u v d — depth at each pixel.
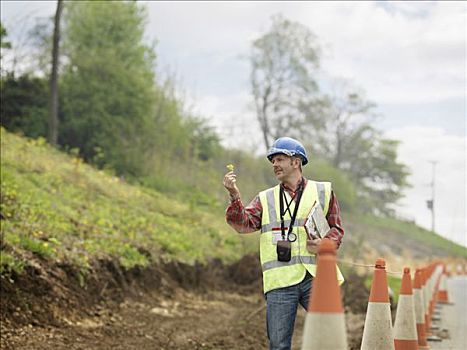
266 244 5.62
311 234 5.55
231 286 19.55
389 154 80.44
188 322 12.63
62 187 21.02
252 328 12.37
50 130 32.84
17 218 13.98
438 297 19.09
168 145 39.31
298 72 62.72
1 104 33.75
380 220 77.44
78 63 36.78
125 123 36.75
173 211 25.78
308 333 4.08
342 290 18.11
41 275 11.23
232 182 5.56
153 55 41.47
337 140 75.12
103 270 13.76
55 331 9.89
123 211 21.34
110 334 10.48
